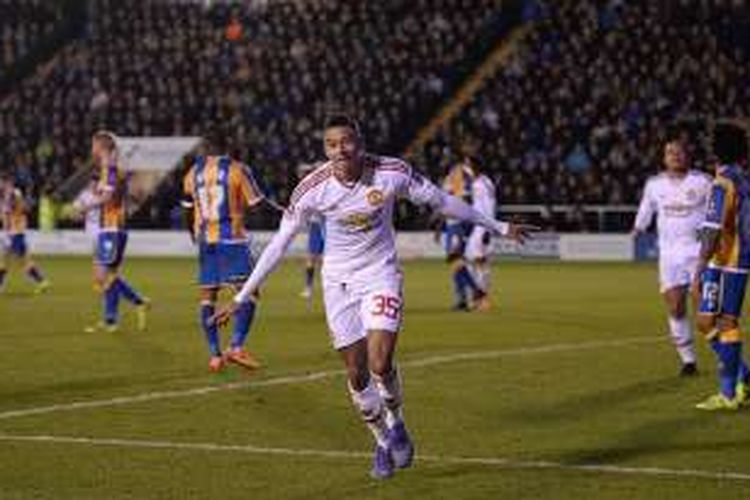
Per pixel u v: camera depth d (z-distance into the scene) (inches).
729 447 779.4
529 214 2965.1
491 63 3462.1
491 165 3075.8
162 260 2893.7
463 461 741.9
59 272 2500.0
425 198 693.3
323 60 3459.6
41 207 3159.5
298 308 1756.9
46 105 3494.1
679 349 1088.2
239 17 3646.7
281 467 728.3
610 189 2970.0
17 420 871.7
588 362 1169.4
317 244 1895.9
